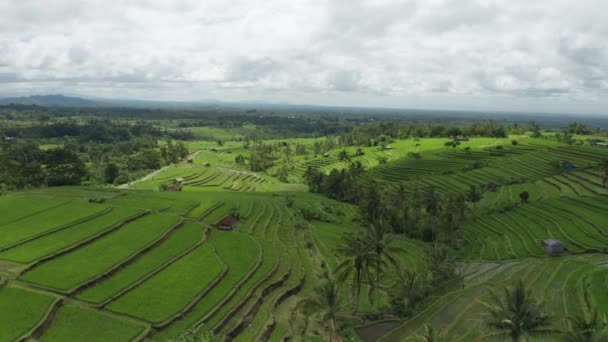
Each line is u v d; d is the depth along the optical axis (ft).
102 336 157.28
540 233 363.15
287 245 319.68
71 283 187.42
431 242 397.80
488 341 154.81
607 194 432.25
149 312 178.81
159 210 327.47
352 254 203.31
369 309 225.15
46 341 149.79
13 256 207.00
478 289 238.07
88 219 274.98
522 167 595.47
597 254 303.07
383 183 608.19
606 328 123.85
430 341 148.15
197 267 229.66
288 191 604.90
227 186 611.06
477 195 425.28
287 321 202.59
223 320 184.34
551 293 222.07
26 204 299.99
